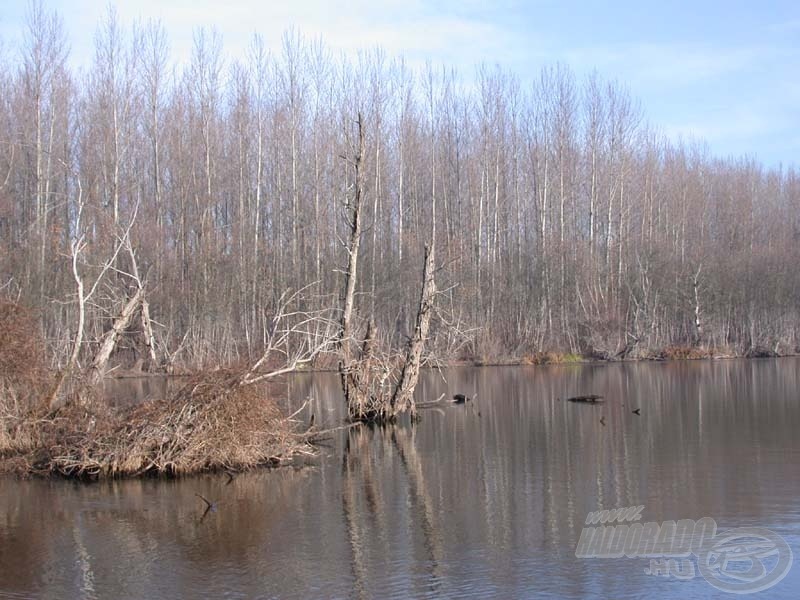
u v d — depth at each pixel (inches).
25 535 451.5
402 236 1856.5
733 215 2514.8
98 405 660.7
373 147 1809.8
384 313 1753.2
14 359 668.1
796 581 359.3
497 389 1258.0
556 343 1948.8
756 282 2114.9
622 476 573.3
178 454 616.1
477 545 417.7
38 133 1402.6
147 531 456.1
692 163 2706.7
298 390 1262.3
